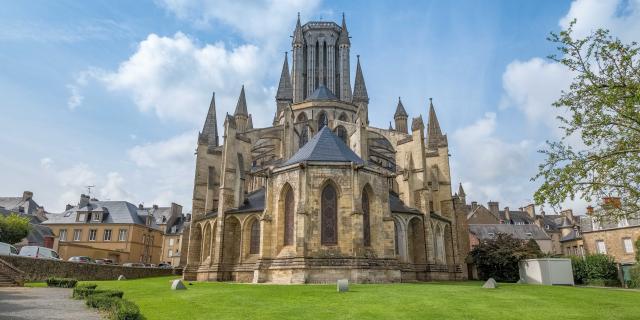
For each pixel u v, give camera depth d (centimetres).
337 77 10200
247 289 2573
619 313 1800
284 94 9631
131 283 3484
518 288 2872
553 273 3972
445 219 5322
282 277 3275
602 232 6431
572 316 1709
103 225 8069
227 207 4625
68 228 8062
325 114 6544
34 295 2402
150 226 8812
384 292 2336
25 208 8962
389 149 5894
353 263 3225
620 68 1627
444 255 5059
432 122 6309
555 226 10500
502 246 4753
